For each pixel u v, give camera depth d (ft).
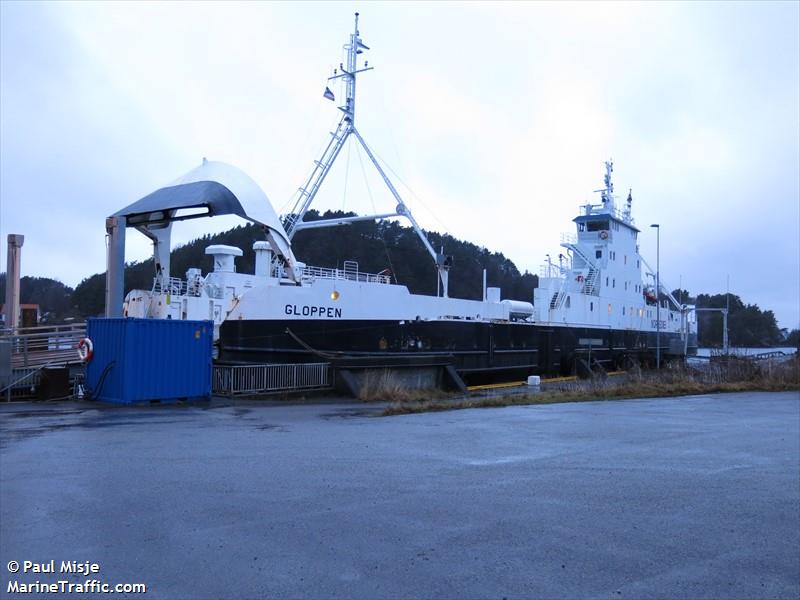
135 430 41.22
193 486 26.40
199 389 59.82
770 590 17.34
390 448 37.24
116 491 25.22
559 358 112.47
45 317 221.46
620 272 141.59
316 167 89.56
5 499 23.76
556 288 121.49
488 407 63.67
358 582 17.02
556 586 17.17
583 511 24.61
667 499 26.86
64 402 57.26
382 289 79.87
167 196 69.26
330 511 23.48
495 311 101.45
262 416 51.19
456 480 29.30
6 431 39.78
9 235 75.92
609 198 138.10
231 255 75.66
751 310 391.24
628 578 17.92
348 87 90.53
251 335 67.72
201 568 17.63
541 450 38.22
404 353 81.20
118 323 56.39
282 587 16.53
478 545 20.25
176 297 68.18
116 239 65.72
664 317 167.63
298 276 73.46
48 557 18.21
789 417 58.59
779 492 28.63
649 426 50.55
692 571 18.60
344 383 68.74
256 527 21.29
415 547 19.88
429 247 93.97
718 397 81.76
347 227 221.05
